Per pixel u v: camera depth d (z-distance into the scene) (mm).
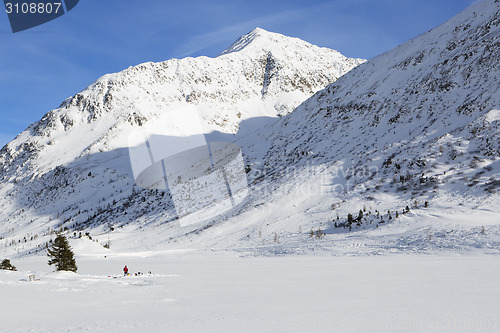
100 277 50125
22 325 18156
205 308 23375
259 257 107938
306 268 61062
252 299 27562
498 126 183750
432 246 90438
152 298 28562
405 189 169500
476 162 167125
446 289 32406
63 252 63344
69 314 21297
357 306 23656
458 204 137625
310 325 17703
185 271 63188
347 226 141375
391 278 42312
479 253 78438
